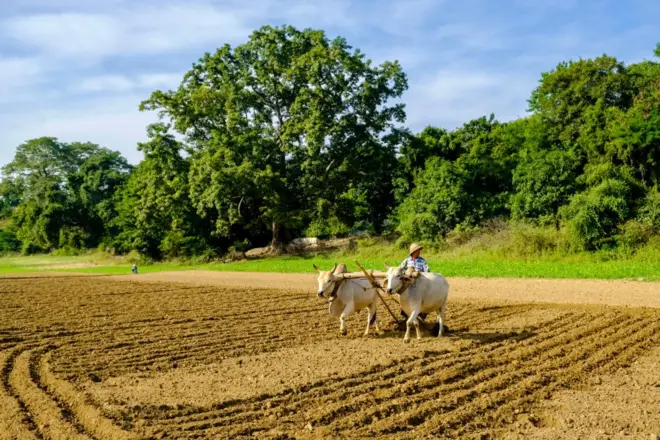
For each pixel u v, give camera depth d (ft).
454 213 123.03
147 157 156.87
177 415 24.67
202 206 145.79
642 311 47.29
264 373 30.86
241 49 155.02
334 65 144.97
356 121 148.46
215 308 58.54
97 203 265.95
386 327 44.06
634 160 115.65
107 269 148.87
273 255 155.53
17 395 28.78
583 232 96.37
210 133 157.58
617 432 22.00
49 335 44.55
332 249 154.30
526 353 33.86
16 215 290.97
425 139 160.56
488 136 147.74
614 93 130.52
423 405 25.07
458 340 37.99
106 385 29.71
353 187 163.43
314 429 22.63
